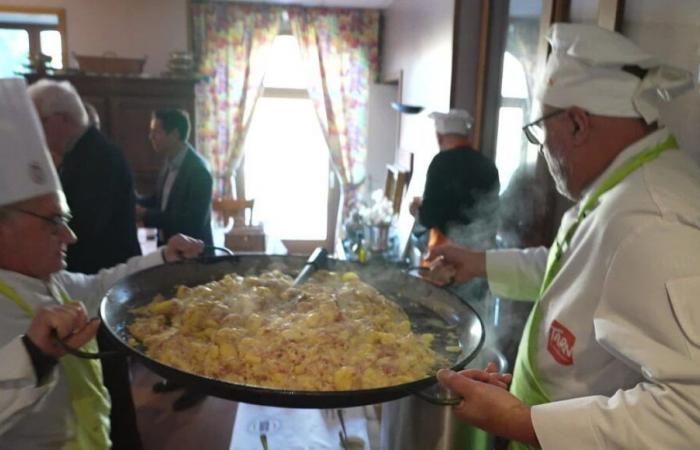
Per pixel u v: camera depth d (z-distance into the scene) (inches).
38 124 38.0
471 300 84.6
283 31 191.3
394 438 47.9
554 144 39.1
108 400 46.9
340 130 196.4
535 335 40.7
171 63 154.6
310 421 60.3
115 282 46.6
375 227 138.8
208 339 37.5
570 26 38.1
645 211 32.2
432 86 124.6
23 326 37.1
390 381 33.2
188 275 47.9
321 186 205.2
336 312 39.7
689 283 28.5
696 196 32.6
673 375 27.4
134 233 83.9
